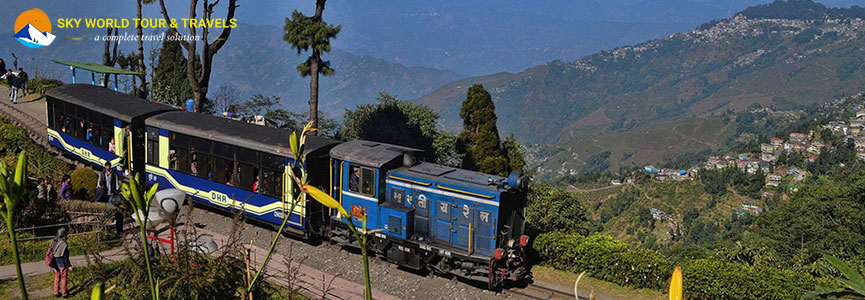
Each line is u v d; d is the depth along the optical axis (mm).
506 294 20250
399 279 21062
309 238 23797
